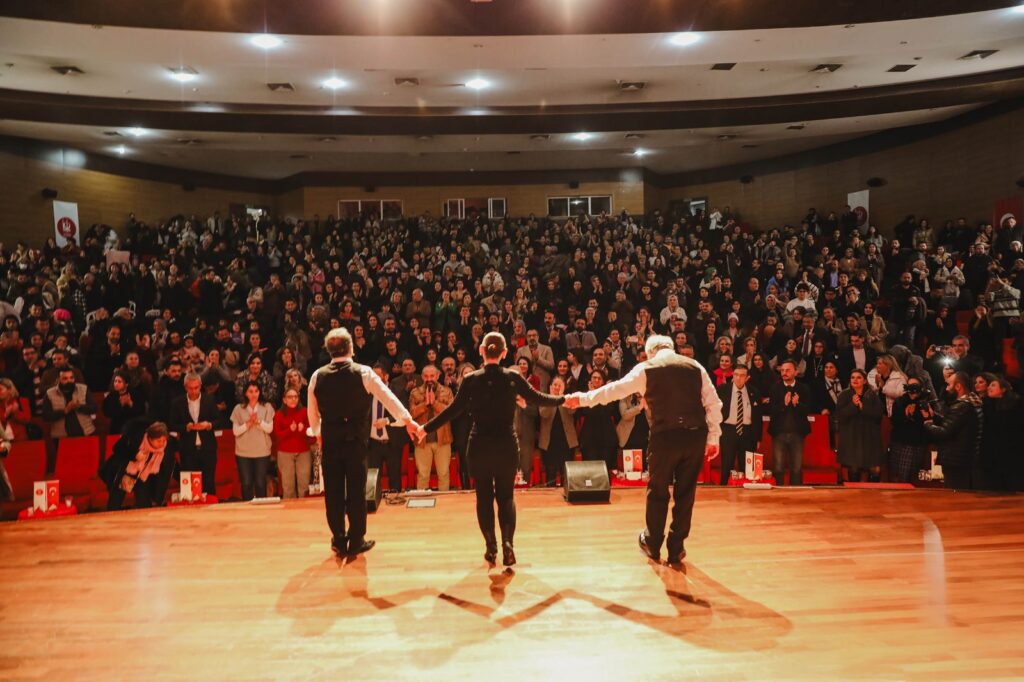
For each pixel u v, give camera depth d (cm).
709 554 467
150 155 1828
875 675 309
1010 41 1099
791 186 2000
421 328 1204
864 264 1463
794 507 575
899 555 458
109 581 432
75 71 1155
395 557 470
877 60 1193
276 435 779
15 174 1584
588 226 1819
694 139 1775
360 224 1916
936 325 1152
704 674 312
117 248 1664
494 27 939
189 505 631
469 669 320
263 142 1684
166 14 876
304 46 995
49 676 319
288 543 503
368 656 333
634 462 710
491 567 448
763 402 915
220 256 1684
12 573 447
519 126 1442
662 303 1401
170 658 334
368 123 1416
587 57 1064
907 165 1722
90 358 1069
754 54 1058
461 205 2159
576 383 884
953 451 659
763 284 1532
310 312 1253
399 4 870
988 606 378
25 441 799
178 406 779
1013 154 1461
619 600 393
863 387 802
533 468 880
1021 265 1187
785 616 369
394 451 812
